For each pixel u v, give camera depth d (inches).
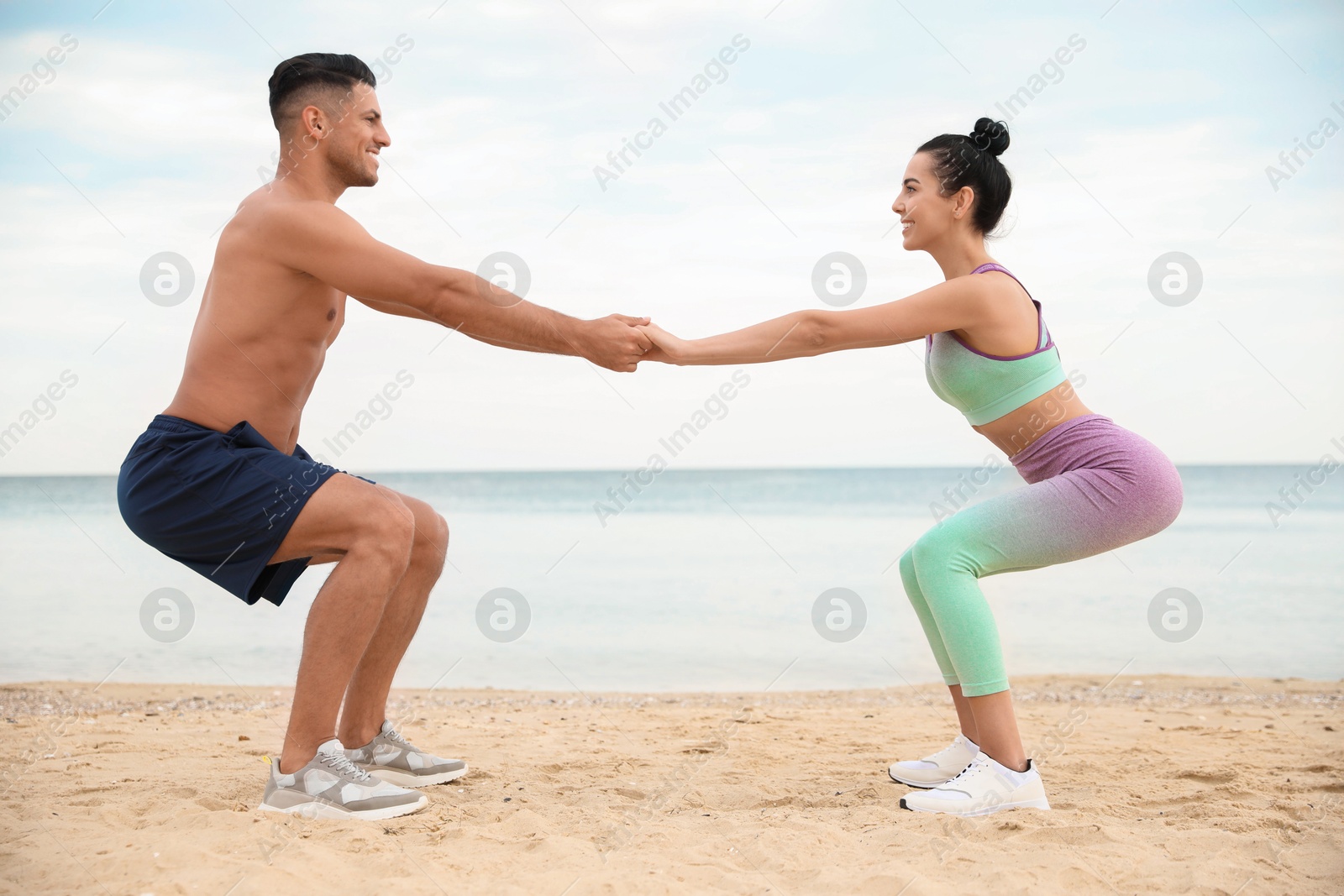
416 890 72.8
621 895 73.4
